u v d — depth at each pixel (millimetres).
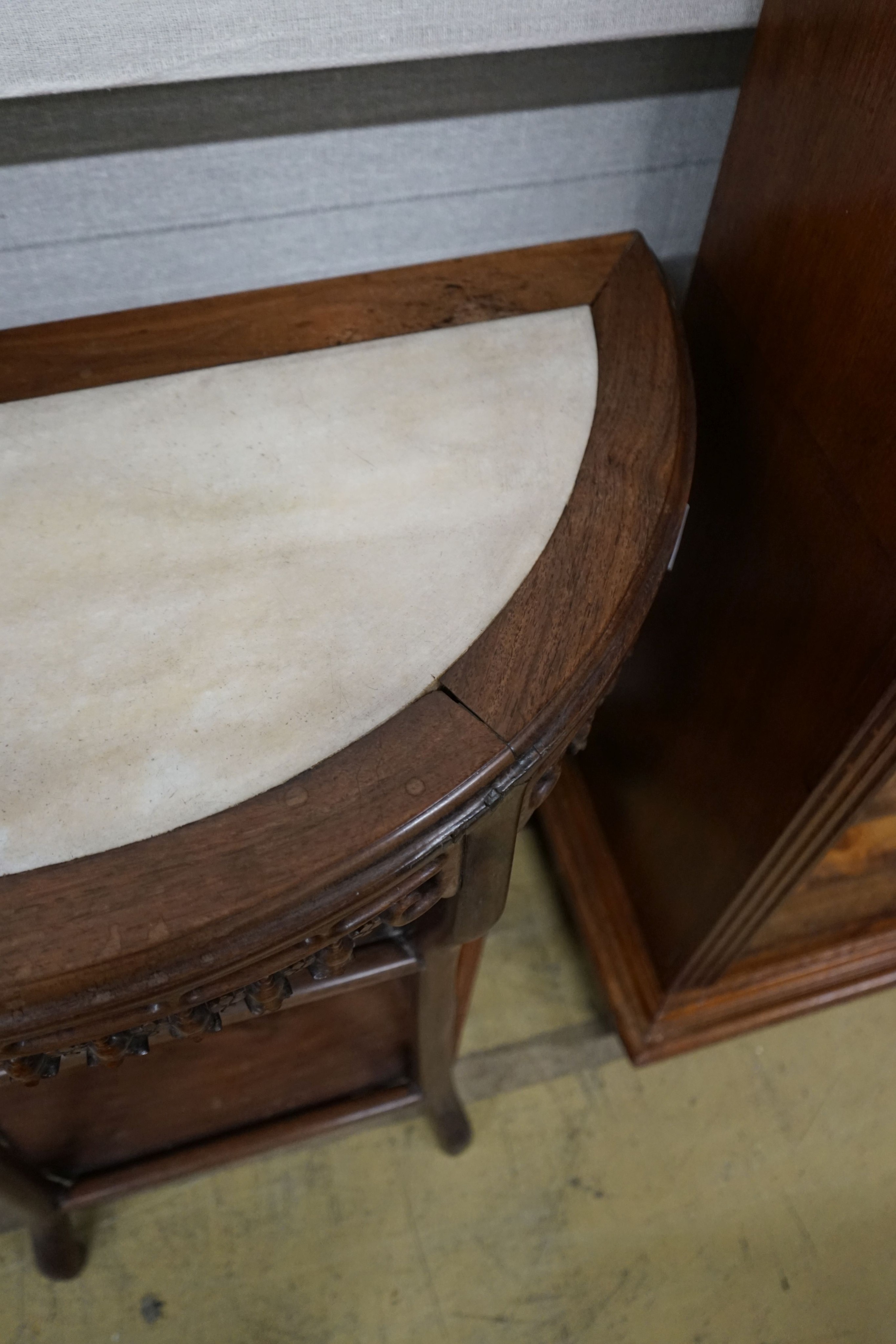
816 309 543
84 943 370
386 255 655
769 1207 950
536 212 662
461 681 438
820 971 1020
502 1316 890
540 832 1171
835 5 472
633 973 1014
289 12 496
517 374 559
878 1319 896
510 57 558
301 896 385
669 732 875
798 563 621
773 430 618
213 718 426
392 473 513
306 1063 795
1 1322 875
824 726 624
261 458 520
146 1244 915
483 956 1091
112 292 618
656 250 717
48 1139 746
